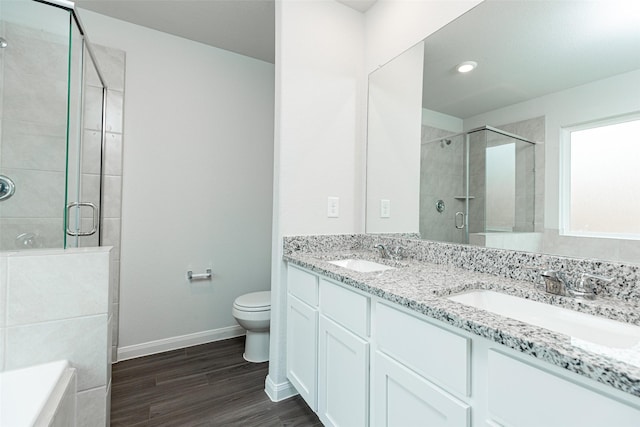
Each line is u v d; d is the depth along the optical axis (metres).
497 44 1.26
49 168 1.39
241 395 1.73
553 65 1.08
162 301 2.32
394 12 1.77
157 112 2.31
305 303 1.51
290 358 1.66
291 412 1.58
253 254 2.71
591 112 0.98
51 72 1.40
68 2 1.39
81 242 1.87
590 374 0.49
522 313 0.95
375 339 1.04
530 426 0.59
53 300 1.17
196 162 2.46
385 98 1.84
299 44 1.77
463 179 1.40
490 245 1.27
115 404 1.64
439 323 0.80
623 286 0.87
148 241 2.27
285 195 1.73
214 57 2.55
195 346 2.41
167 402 1.66
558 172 1.06
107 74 2.11
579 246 0.99
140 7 2.06
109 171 2.12
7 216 1.34
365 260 1.67
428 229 1.57
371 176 1.93
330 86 1.88
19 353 1.12
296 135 1.76
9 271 1.11
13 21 1.38
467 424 0.71
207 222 2.51
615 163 0.92
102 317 1.25
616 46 0.93
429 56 1.56
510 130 1.21
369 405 1.07
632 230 0.87
